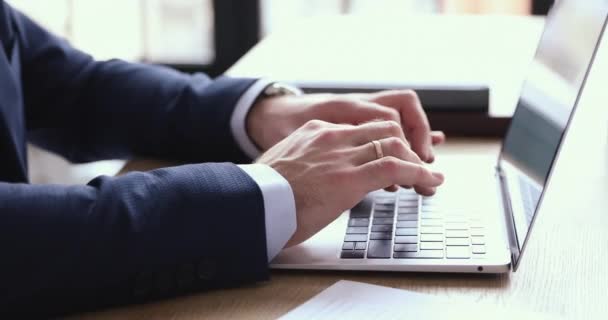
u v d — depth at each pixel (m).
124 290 0.66
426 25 1.83
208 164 0.74
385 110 0.94
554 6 0.97
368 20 1.93
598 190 0.90
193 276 0.68
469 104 1.15
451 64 1.39
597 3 0.73
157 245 0.66
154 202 0.68
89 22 3.08
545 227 0.80
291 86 1.09
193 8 3.10
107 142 1.12
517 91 1.25
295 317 0.62
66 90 1.15
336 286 0.67
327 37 1.71
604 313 0.62
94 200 0.67
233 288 0.69
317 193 0.73
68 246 0.64
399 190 0.89
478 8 2.80
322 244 0.75
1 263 0.63
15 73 1.08
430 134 1.00
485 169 0.96
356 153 0.76
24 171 1.01
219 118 1.03
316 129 0.80
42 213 0.65
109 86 1.13
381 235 0.76
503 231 0.76
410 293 0.65
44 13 3.03
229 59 3.13
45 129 1.17
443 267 0.69
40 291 0.64
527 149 0.84
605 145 1.08
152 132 1.07
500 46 1.56
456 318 0.61
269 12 3.05
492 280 0.69
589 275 0.69
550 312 0.63
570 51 0.78
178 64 3.16
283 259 0.72
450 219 0.79
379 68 1.36
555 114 0.75
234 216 0.69
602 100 1.13
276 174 0.73
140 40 3.13
